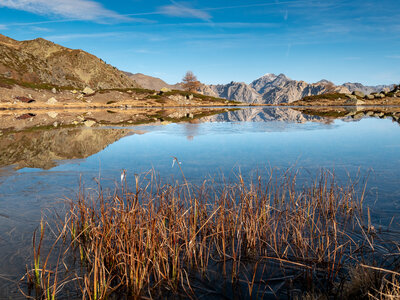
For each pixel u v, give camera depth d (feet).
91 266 16.99
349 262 16.62
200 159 44.04
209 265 17.35
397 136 66.13
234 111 225.15
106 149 54.03
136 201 17.53
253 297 14.29
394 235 19.43
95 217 21.93
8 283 15.34
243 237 20.57
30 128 91.20
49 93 318.04
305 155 46.06
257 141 62.28
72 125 101.96
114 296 14.58
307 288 14.84
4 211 24.79
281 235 20.15
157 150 52.34
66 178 34.96
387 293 12.42
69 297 14.33
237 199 25.76
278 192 28.35
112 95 347.77
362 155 45.29
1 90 282.77
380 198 26.23
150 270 15.97
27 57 556.10
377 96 384.27
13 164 42.70
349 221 22.04
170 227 18.56
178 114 179.22
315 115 156.35
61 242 19.89
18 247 18.98
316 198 24.80
